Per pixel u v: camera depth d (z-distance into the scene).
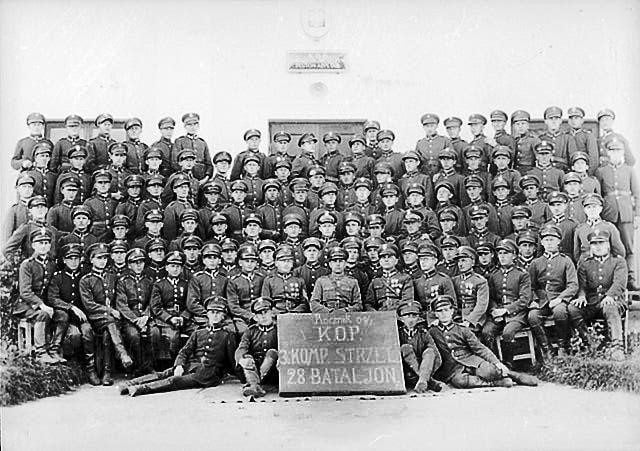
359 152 14.47
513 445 11.04
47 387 12.47
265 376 12.59
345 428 11.19
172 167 14.20
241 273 13.38
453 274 13.45
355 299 13.13
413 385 12.56
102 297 13.16
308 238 13.70
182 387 12.63
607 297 13.40
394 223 13.98
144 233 13.82
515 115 14.40
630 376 12.63
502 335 13.26
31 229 13.51
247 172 14.17
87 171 14.12
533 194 14.18
